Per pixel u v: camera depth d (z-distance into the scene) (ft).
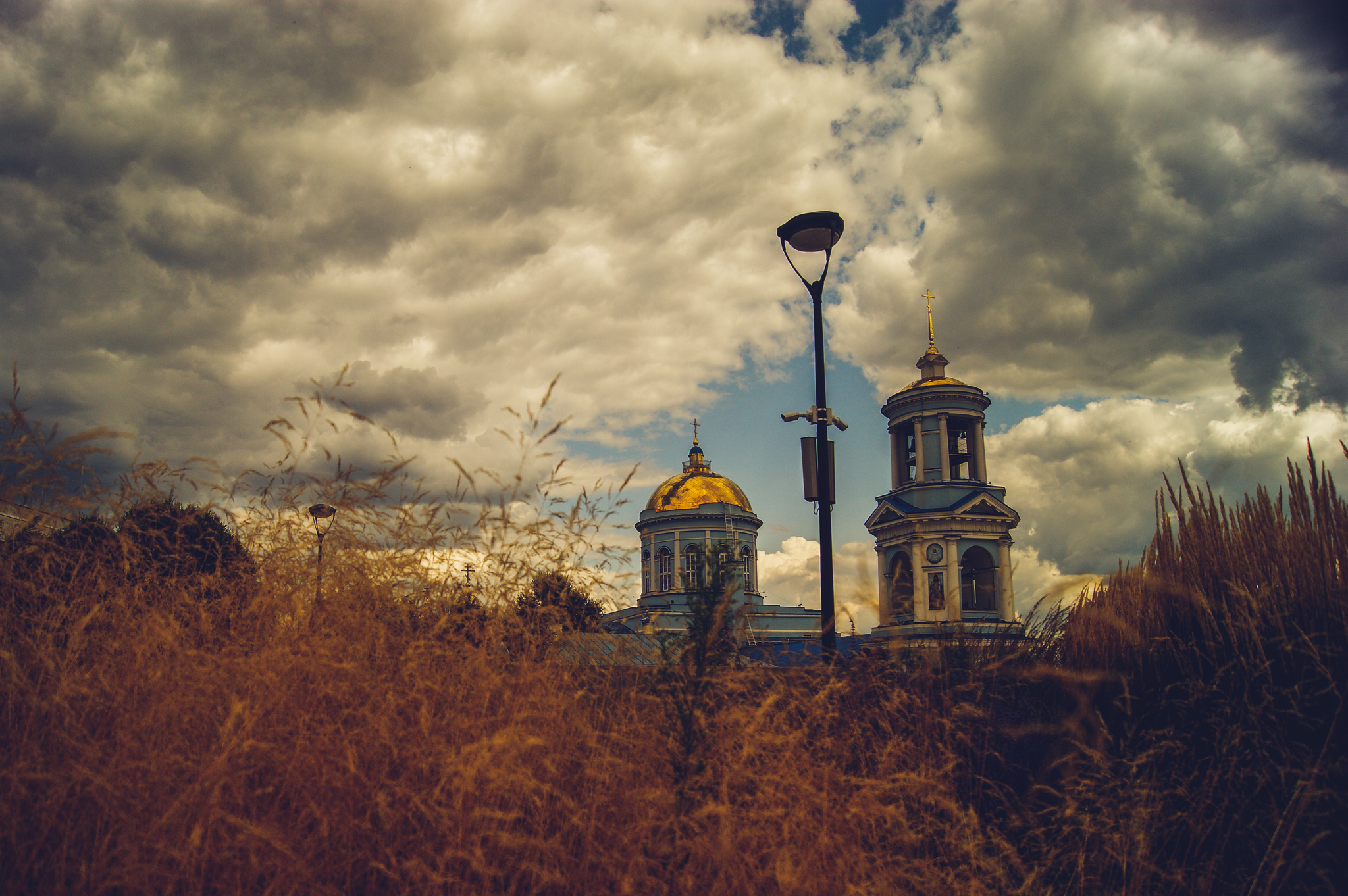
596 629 12.26
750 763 10.00
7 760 7.72
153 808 7.46
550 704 10.11
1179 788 10.73
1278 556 12.54
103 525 10.71
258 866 7.19
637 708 11.25
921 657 14.96
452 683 9.87
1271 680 10.94
